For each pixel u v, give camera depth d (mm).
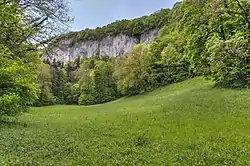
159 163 9164
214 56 30969
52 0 17547
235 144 12000
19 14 16203
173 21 89688
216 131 15297
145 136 14375
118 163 9188
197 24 24703
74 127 18969
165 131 15938
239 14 19172
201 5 21125
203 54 39312
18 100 20344
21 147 11523
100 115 30422
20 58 19484
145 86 72750
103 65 86750
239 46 22078
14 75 19250
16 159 9547
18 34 16719
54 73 90562
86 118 27188
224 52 26578
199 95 33812
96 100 83312
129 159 9711
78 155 10359
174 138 13633
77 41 145125
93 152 10828
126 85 73875
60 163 9203
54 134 15336
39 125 20266
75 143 12672
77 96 92000
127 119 23250
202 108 25062
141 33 132750
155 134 14961
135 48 74625
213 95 31766
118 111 34594
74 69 122688
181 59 66812
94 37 147250
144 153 10609
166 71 69500
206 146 11648
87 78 87562
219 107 24453
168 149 11289
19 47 17953
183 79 65812
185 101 31156
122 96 82625
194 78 60250
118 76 79125
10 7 15516
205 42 37844
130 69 73500
